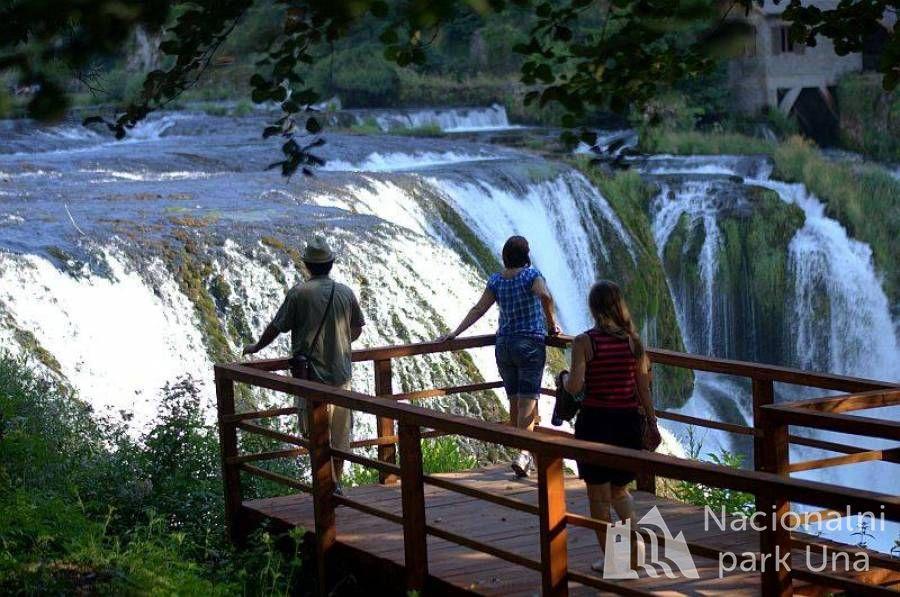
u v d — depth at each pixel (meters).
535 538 8.01
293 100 5.96
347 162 31.89
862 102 47.72
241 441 10.72
